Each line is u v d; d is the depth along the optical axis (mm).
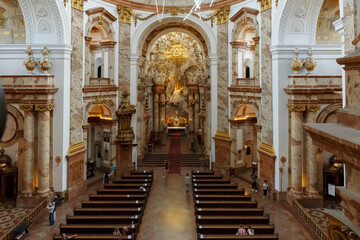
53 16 16234
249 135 23484
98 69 22453
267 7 17391
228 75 21609
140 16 22531
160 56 34656
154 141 30734
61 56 16562
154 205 16453
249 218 12844
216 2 21844
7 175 17328
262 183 18281
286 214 15039
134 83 22734
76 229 12305
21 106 16031
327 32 17078
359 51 3418
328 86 15648
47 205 14570
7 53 16984
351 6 7914
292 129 16109
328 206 16141
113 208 13930
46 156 16344
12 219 14672
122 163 22688
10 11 16953
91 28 19578
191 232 13148
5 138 17344
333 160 17359
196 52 34750
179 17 22750
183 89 36156
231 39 21141
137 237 12391
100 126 22875
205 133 26469
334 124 3775
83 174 18859
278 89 16500
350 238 3439
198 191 16109
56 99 16625
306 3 15625
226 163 22344
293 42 16484
